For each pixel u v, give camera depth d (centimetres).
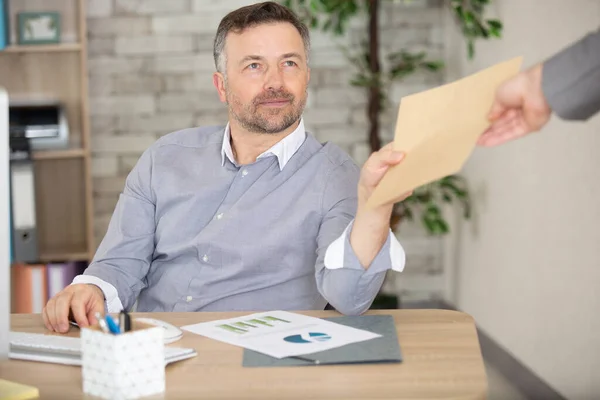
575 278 304
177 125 474
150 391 138
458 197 429
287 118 221
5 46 429
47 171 461
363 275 181
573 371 309
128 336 135
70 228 467
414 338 166
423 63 444
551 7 320
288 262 219
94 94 468
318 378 144
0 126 136
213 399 135
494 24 380
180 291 225
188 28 468
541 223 336
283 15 223
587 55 132
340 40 469
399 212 430
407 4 470
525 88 136
